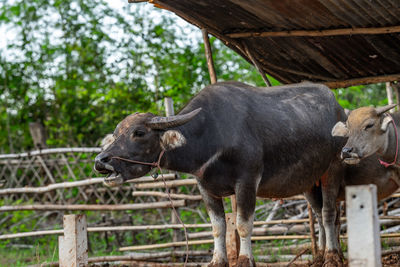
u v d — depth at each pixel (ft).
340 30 19.97
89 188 35.83
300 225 25.94
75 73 47.65
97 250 31.01
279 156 16.78
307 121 17.67
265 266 20.12
